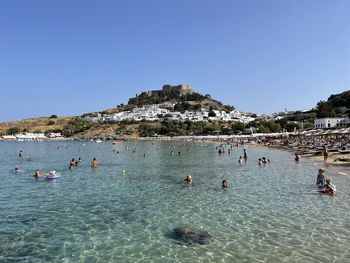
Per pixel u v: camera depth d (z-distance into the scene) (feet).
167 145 452.35
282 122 615.98
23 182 129.29
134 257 54.75
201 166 183.32
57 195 103.30
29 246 59.77
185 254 55.72
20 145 520.01
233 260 53.01
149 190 110.73
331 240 61.00
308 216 76.38
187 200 94.68
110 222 73.77
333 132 258.37
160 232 66.74
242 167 175.11
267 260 52.85
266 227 69.05
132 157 255.29
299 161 193.47
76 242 61.67
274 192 104.37
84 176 146.00
